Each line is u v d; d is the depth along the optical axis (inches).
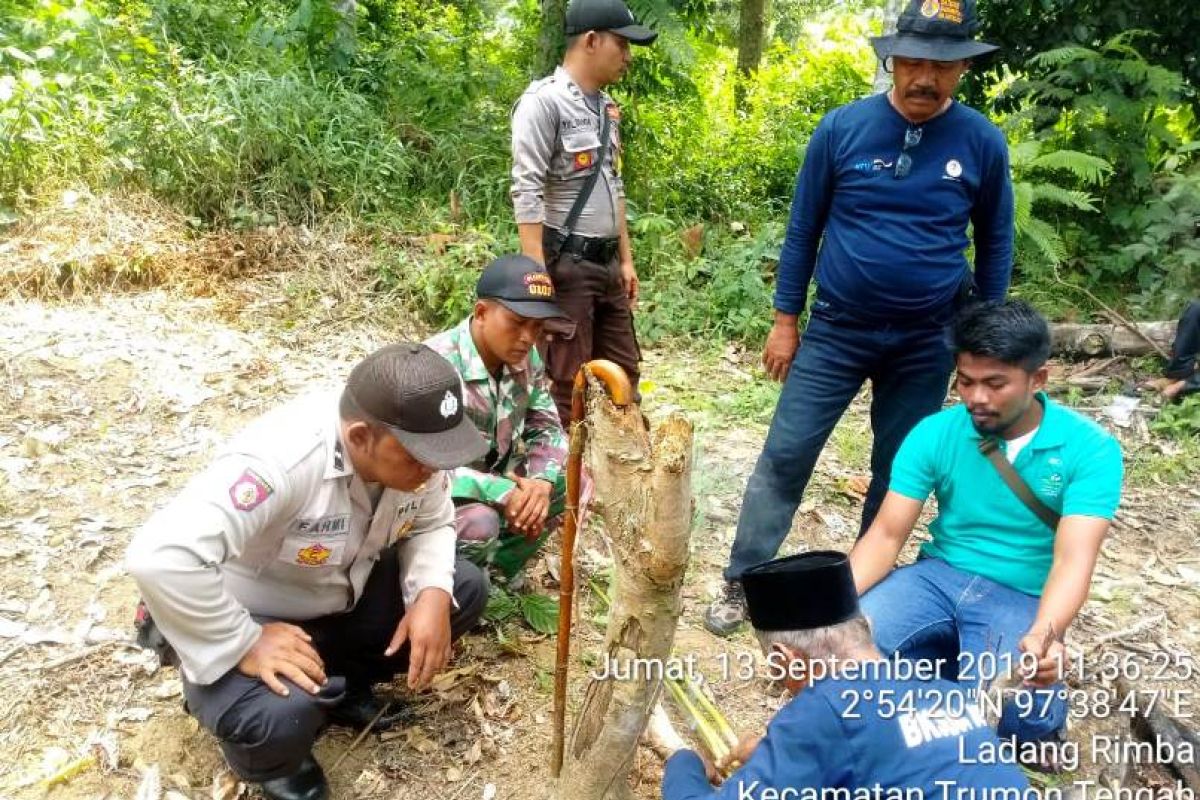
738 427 201.5
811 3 615.5
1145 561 160.9
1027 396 104.6
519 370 127.0
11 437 163.0
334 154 257.1
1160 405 215.8
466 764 109.3
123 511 149.2
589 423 83.7
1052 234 257.0
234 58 283.1
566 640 93.0
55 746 106.3
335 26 294.7
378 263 238.4
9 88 233.3
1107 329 237.5
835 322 128.8
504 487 122.2
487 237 243.3
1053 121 279.4
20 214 228.7
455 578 111.0
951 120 121.5
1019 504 109.9
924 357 129.0
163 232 233.1
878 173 122.0
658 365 230.4
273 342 211.2
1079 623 142.6
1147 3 280.5
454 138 286.0
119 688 115.1
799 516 168.1
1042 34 285.4
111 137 241.0
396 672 113.6
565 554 89.4
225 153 244.8
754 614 82.6
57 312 206.4
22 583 131.1
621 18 151.6
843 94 389.4
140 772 104.1
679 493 77.4
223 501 87.8
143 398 179.8
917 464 114.6
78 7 263.0
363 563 101.2
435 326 231.8
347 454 92.7
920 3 114.8
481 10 383.6
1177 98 273.1
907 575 115.0
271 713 91.5
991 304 104.2
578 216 156.9
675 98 324.5
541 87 152.6
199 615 87.8
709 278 267.1
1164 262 260.2
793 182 339.6
